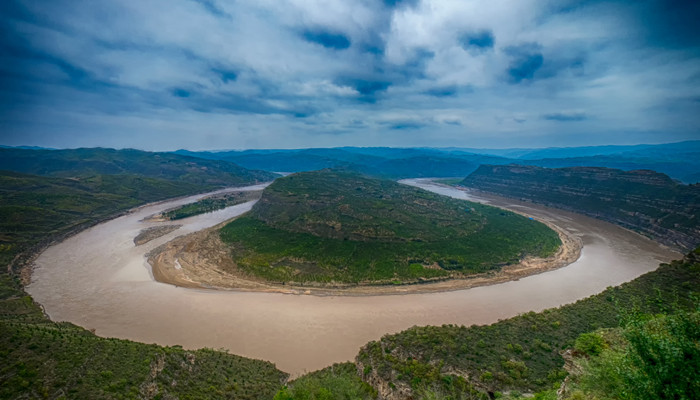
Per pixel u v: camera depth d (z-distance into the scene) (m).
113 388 43.09
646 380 16.84
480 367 49.44
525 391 43.88
